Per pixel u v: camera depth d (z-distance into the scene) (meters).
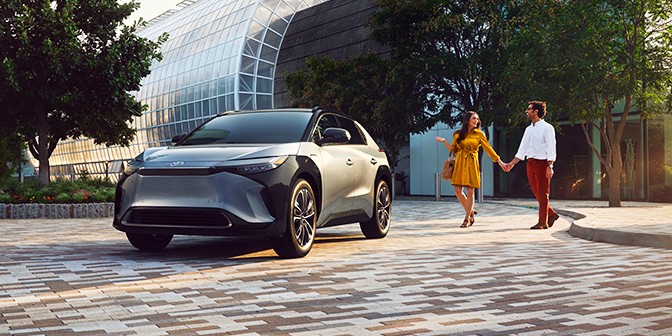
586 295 4.53
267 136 7.08
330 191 7.16
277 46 40.56
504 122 20.09
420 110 22.16
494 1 20.39
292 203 6.40
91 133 18.84
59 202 14.30
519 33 16.69
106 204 14.19
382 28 23.03
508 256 6.62
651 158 19.44
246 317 3.85
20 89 15.09
